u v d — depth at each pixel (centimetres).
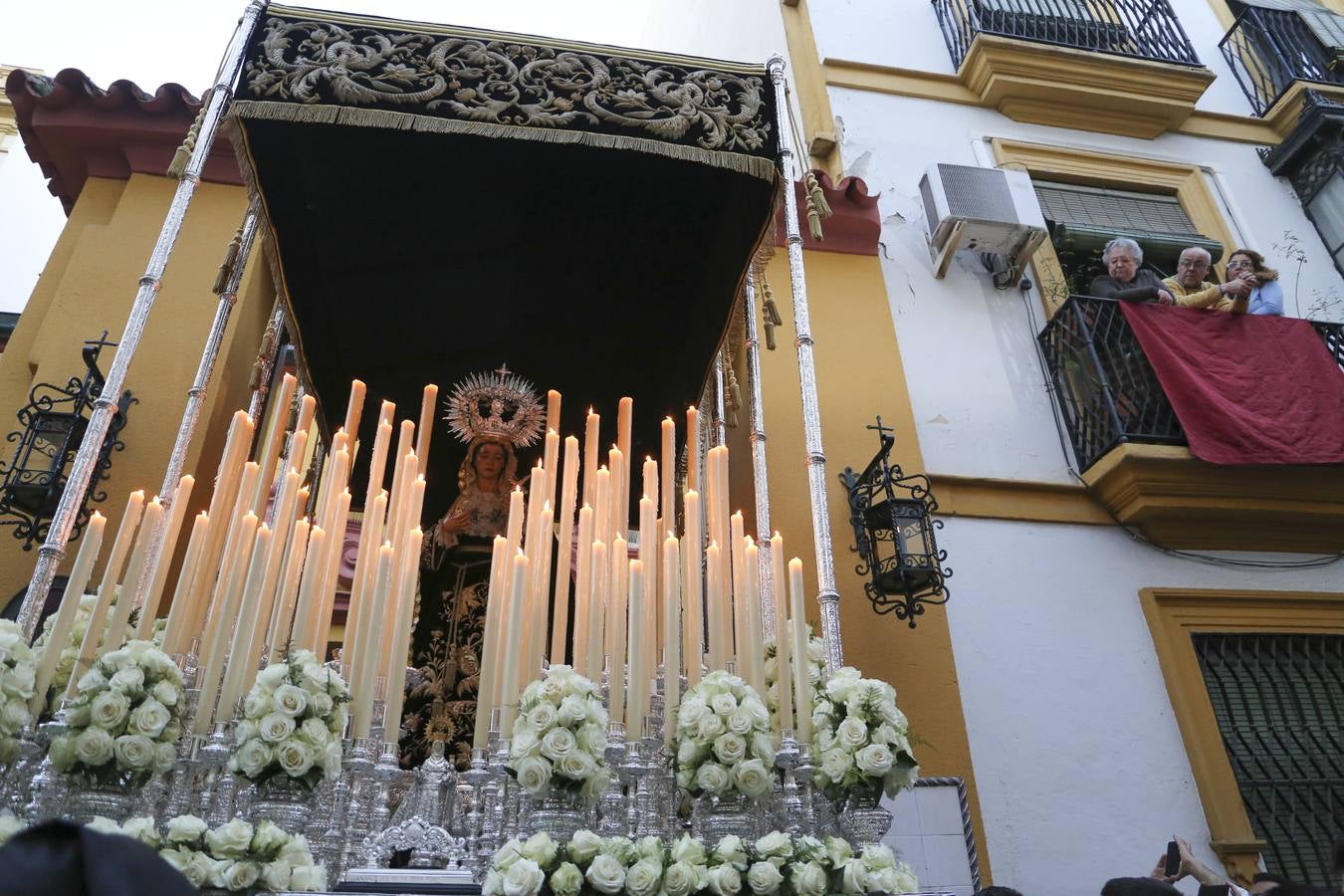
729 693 300
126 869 94
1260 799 531
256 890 241
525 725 285
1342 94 862
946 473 597
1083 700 533
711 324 516
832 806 313
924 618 530
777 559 373
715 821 295
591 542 357
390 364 552
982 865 468
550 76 414
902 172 752
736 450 578
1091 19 876
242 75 389
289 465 366
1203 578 593
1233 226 796
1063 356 645
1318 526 606
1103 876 482
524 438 486
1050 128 824
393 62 402
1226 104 891
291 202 439
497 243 492
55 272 546
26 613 280
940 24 874
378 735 305
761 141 421
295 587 344
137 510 325
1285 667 578
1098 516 602
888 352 630
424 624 426
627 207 478
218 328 414
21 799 255
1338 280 772
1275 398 596
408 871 264
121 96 575
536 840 257
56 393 480
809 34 842
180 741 282
